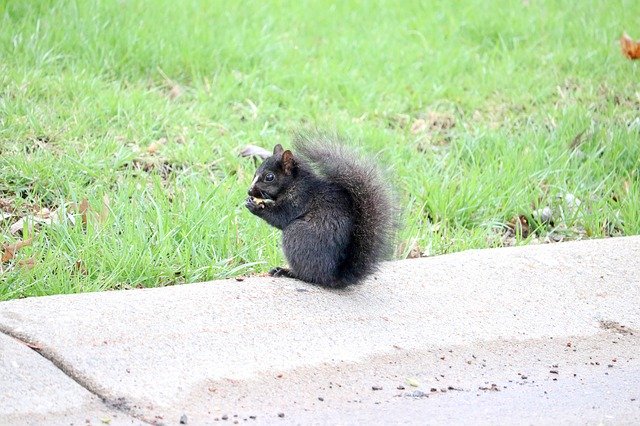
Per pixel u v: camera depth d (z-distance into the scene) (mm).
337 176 8406
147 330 7223
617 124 13156
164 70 13406
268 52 14375
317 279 8242
